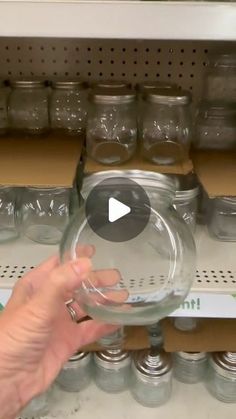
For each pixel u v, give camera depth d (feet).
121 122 2.83
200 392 3.49
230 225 2.93
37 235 2.95
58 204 2.92
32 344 2.01
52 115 3.37
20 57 3.51
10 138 3.25
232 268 2.68
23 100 3.25
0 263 2.74
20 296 2.11
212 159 3.04
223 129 3.20
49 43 3.46
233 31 1.94
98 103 2.73
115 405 3.40
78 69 3.52
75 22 1.94
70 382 3.46
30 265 2.73
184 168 2.71
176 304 1.97
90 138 2.86
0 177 2.50
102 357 3.40
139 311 1.90
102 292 1.93
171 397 3.44
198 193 2.94
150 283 1.98
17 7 1.93
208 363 3.47
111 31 1.95
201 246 2.91
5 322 1.99
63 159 2.81
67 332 2.35
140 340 3.24
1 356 1.99
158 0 2.02
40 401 3.29
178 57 3.45
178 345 3.14
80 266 1.66
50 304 1.86
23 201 2.99
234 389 3.33
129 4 1.92
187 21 1.93
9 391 2.11
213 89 3.34
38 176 2.53
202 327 3.24
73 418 3.29
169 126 2.83
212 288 2.49
